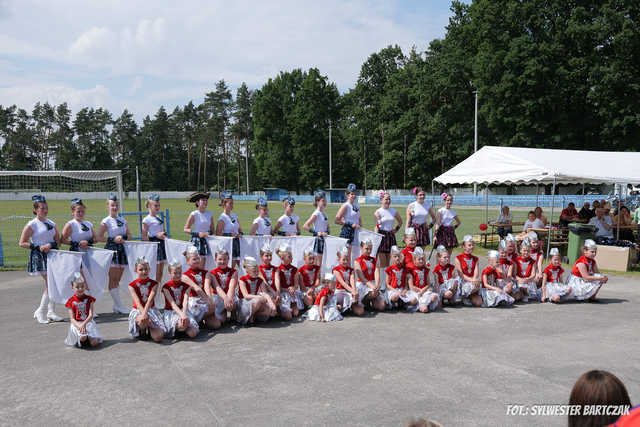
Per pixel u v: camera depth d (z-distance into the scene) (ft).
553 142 145.48
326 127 252.62
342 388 13.98
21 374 15.35
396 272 23.97
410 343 18.37
